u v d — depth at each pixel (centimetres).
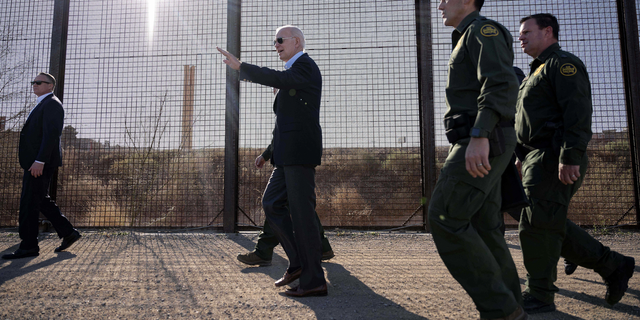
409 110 462
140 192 481
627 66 451
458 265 140
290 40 240
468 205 139
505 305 136
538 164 200
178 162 487
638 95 445
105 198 498
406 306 191
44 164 342
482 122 134
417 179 479
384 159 483
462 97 152
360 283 238
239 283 239
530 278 194
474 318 173
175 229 475
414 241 404
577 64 195
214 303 196
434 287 228
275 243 295
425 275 260
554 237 190
